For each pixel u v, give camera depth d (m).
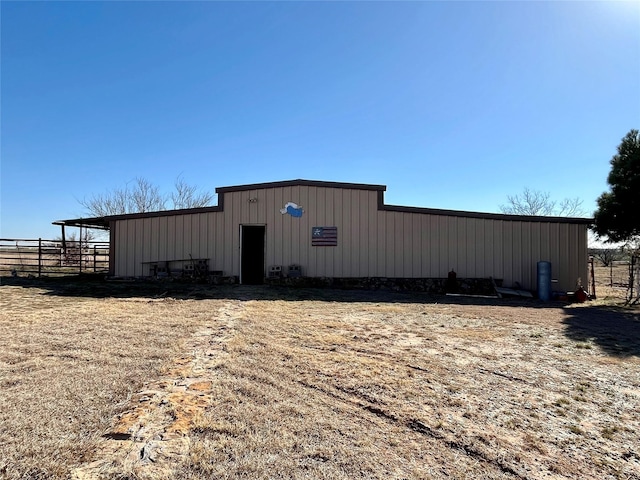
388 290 12.88
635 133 11.13
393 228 13.09
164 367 4.37
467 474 2.51
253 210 13.59
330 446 2.79
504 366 4.70
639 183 10.50
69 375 4.05
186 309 8.38
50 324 6.59
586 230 12.65
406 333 6.38
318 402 3.54
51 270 17.81
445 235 12.87
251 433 2.95
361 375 4.25
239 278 13.52
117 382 3.88
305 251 13.35
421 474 2.49
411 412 3.37
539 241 12.66
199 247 13.66
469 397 3.73
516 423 3.22
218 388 3.79
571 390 3.96
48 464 2.48
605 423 3.26
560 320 7.91
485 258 12.70
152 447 2.71
